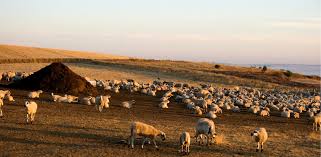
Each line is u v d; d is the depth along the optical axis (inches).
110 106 1895.9
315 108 2428.6
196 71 4869.6
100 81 2974.9
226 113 2009.1
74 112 1581.0
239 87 3927.2
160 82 3631.9
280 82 4707.2
